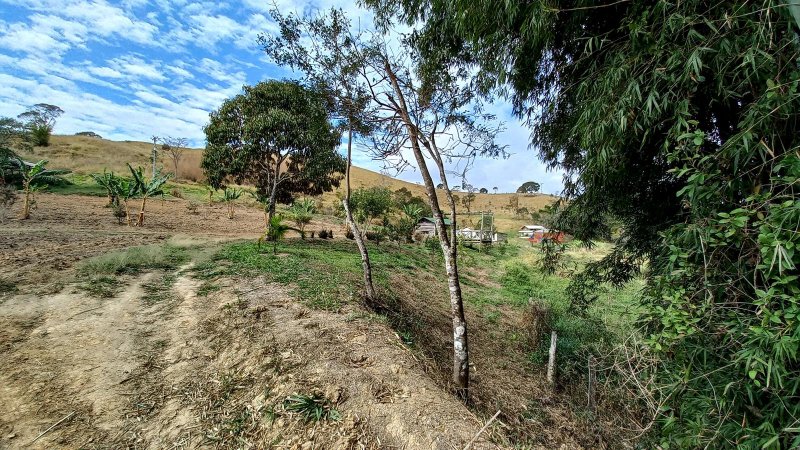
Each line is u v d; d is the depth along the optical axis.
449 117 5.10
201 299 6.20
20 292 5.85
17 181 18.89
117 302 5.90
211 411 3.51
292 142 14.38
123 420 3.40
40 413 3.39
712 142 3.30
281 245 11.88
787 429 1.93
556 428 4.80
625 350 3.63
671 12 2.62
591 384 5.21
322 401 3.40
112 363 4.27
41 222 13.30
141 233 13.09
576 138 4.41
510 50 3.71
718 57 2.35
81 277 6.81
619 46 3.12
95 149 46.66
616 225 5.91
